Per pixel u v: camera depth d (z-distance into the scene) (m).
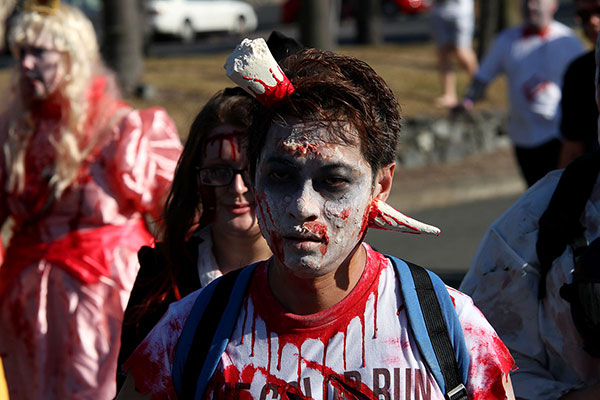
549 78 12.53
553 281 3.93
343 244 3.19
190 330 3.40
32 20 6.81
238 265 4.91
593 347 3.71
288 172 3.16
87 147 6.72
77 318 6.76
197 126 4.81
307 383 3.23
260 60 3.09
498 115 22.44
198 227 4.90
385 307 3.30
